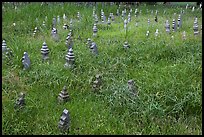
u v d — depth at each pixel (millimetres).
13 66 9094
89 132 6277
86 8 18516
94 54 9766
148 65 9023
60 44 11148
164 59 9484
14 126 6426
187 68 8414
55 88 7918
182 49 9984
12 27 14227
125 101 7094
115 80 8133
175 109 6883
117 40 11461
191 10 19812
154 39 11398
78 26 14281
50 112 6828
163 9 20391
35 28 13125
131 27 14000
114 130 6332
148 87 7691
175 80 7766
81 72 8664
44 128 6367
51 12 17109
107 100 7328
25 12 16719
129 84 7414
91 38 12094
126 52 9992
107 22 15234
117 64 9102
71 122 6477
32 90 7816
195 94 7102
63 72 8469
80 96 7570
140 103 7012
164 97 7258
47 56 9484
